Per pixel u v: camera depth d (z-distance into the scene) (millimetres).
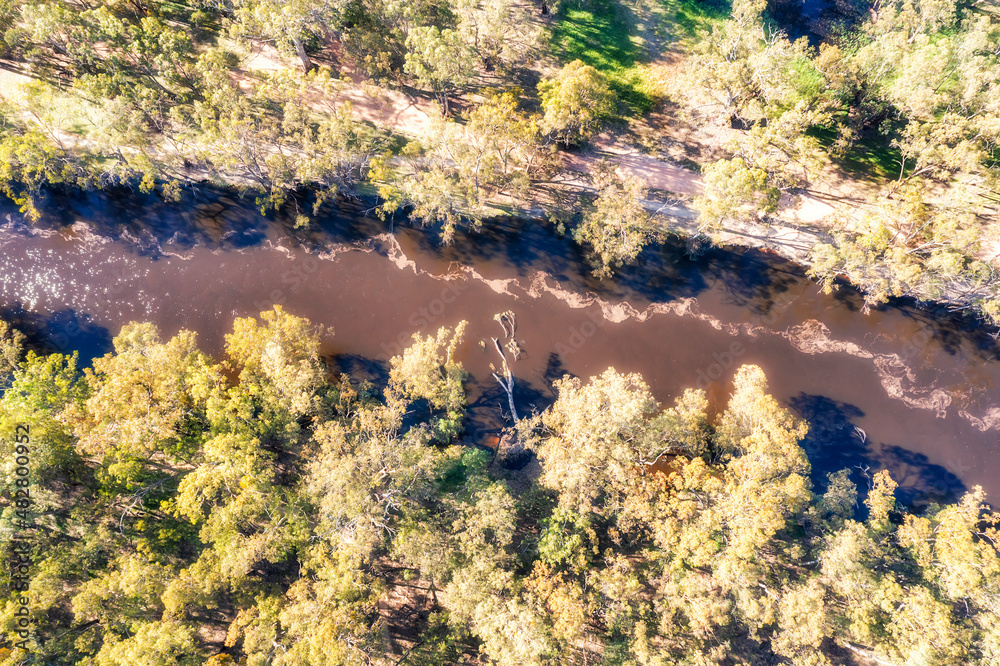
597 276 63000
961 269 53062
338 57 68625
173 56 58406
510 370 60812
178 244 63625
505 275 63281
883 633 43562
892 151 65250
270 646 41625
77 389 50656
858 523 48125
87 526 47188
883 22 65188
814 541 48438
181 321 62156
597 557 50281
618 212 55875
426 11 61875
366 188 63969
